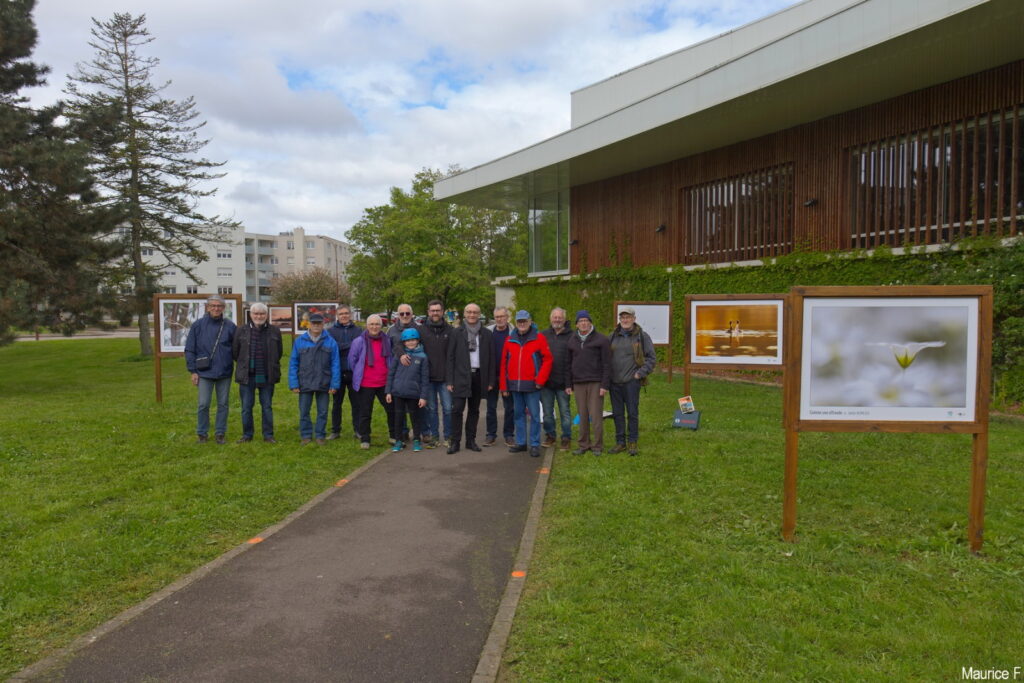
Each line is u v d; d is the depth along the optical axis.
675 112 16.20
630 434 8.06
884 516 5.51
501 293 29.34
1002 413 11.06
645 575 4.43
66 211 17.81
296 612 4.03
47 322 17.62
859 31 11.92
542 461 7.96
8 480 6.85
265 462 7.86
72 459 7.83
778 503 5.88
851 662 3.36
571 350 8.21
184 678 3.30
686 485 6.54
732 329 11.04
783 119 16.17
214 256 93.50
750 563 4.59
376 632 3.79
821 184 16.06
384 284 47.06
